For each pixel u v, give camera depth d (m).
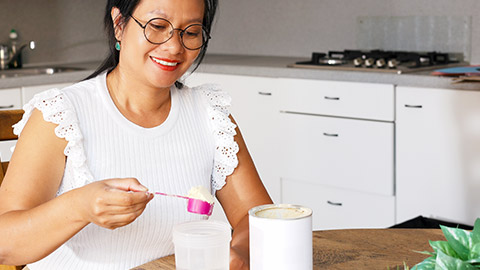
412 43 3.73
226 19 4.57
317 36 4.12
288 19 4.24
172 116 1.51
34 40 4.29
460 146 2.95
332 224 3.46
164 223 1.44
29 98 3.58
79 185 1.36
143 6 1.34
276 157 3.62
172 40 1.34
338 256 1.29
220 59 4.16
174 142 1.49
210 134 1.57
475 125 2.89
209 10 1.46
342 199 3.40
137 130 1.45
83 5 4.48
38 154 1.33
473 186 2.94
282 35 4.29
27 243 1.17
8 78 3.49
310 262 1.01
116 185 1.11
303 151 3.50
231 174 1.57
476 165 2.92
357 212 3.36
